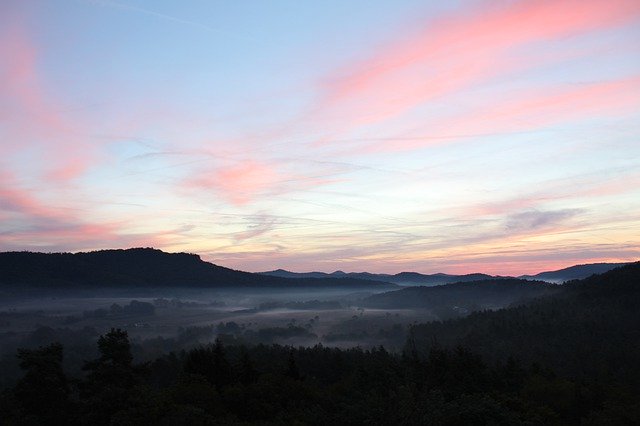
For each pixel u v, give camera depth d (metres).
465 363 75.81
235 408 53.34
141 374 54.06
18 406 45.75
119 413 40.53
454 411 40.78
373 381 67.81
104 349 51.31
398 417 37.28
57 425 46.00
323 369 102.75
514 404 56.56
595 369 119.25
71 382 50.22
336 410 49.53
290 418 47.31
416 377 68.81
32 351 48.50
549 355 140.50
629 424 57.28
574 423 65.75
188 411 41.00
